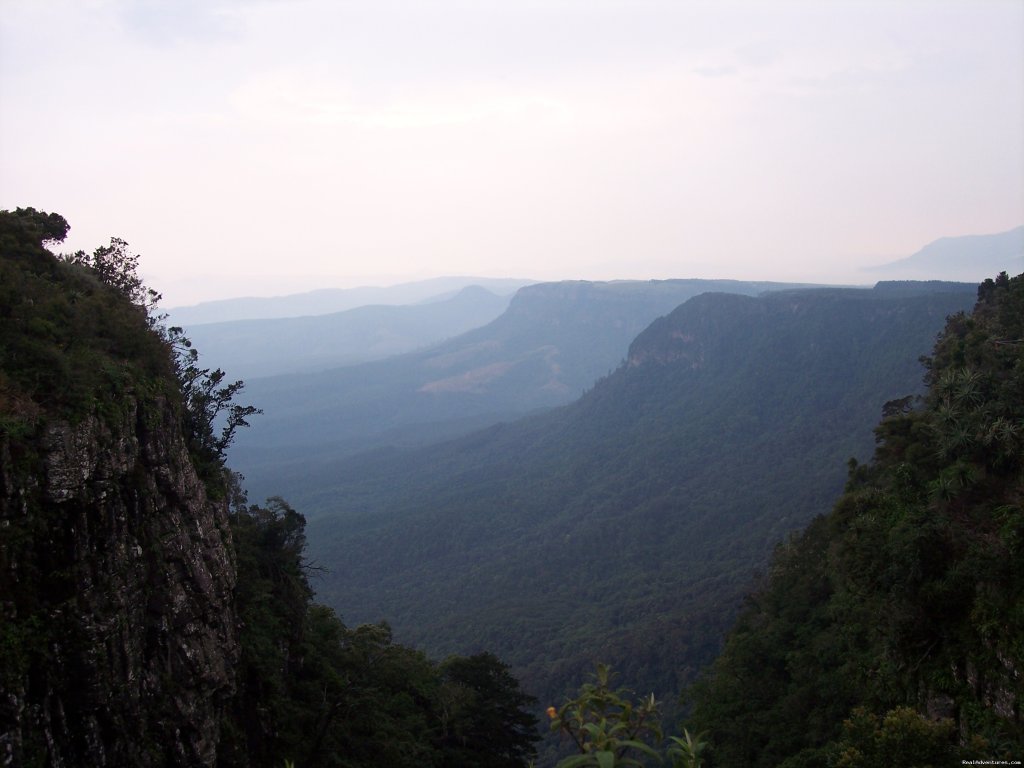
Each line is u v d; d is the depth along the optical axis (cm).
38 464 1780
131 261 2984
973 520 3091
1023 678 2334
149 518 2180
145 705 2012
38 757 1638
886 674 3175
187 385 2914
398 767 3341
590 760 952
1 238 2341
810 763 3056
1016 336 4297
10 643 1620
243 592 2914
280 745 2841
